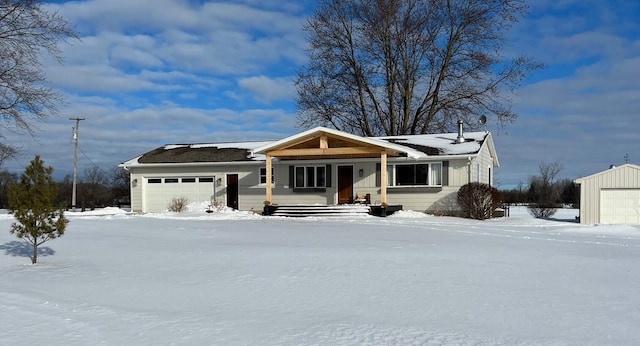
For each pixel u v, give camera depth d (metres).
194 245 13.32
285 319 6.31
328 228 17.84
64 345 5.33
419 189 26.31
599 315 6.51
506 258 11.13
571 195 50.75
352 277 8.88
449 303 7.11
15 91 23.56
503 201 26.52
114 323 6.15
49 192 11.30
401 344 5.32
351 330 5.81
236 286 8.25
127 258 11.37
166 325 6.04
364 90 40.25
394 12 37.56
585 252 12.45
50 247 13.16
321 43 39.19
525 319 6.31
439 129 39.22
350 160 27.17
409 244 13.24
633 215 23.34
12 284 8.68
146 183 30.75
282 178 28.39
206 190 29.91
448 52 38.22
